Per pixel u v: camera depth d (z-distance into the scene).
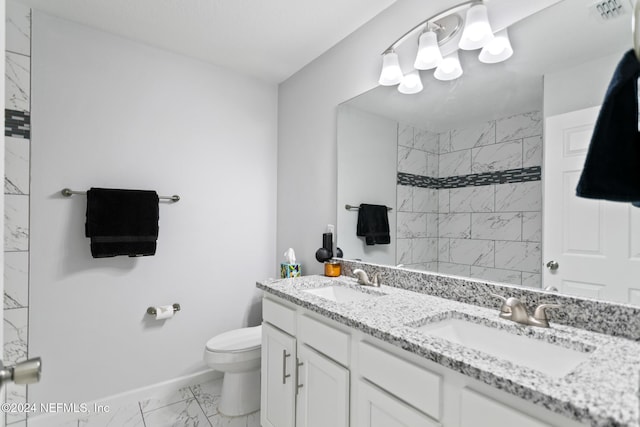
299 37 2.03
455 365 0.81
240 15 1.81
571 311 1.07
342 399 1.17
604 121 0.81
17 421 1.70
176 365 2.20
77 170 1.87
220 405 1.97
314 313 1.38
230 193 2.44
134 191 1.97
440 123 1.52
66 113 1.84
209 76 2.34
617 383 0.69
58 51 1.82
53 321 1.80
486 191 1.34
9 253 1.69
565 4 1.12
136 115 2.06
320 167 2.22
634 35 0.70
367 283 1.70
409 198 1.64
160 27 1.93
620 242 0.98
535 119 1.19
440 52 1.51
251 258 2.54
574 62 1.10
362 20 1.87
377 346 1.07
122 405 1.99
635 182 0.78
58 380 1.81
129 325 2.03
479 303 1.32
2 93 0.62
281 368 1.56
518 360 1.02
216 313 2.36
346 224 2.00
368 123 1.86
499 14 1.31
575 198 1.09
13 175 1.71
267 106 2.63
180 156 2.22
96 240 1.84
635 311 0.94
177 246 2.21
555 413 0.66
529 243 1.21
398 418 0.96
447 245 1.48
